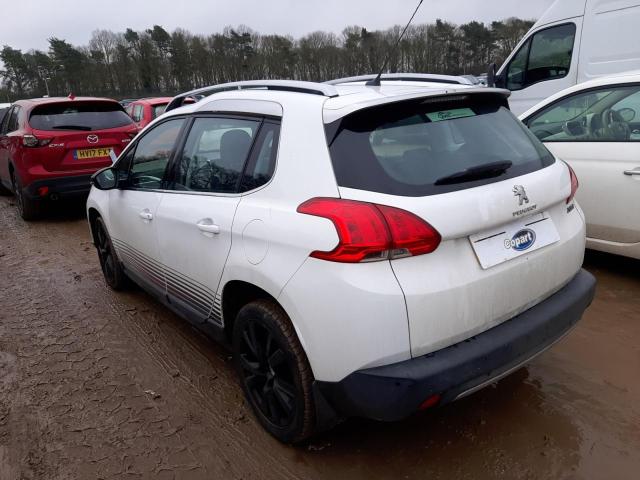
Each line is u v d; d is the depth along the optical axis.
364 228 1.97
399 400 1.97
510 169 2.34
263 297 2.52
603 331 3.45
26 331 4.00
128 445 2.65
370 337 1.96
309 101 2.38
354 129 2.20
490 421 2.65
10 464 2.56
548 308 2.37
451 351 2.05
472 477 2.31
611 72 6.70
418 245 1.97
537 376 3.00
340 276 2.00
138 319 4.09
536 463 2.36
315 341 2.12
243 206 2.51
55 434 2.76
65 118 7.25
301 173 2.26
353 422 2.70
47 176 7.07
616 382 2.90
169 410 2.91
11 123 8.12
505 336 2.16
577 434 2.52
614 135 4.11
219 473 2.43
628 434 2.50
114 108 7.75
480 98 2.58
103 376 3.30
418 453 2.47
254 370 2.61
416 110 2.33
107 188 3.90
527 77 7.83
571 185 2.62
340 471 2.39
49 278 5.20
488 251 2.15
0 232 7.29
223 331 2.83
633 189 3.92
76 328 4.00
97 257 5.82
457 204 2.06
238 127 2.73
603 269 4.46
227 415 2.84
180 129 3.27
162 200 3.24
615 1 6.53
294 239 2.16
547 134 4.62
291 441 2.48
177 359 3.46
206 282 2.84
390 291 1.93
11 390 3.20
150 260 3.53
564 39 7.22
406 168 2.13
